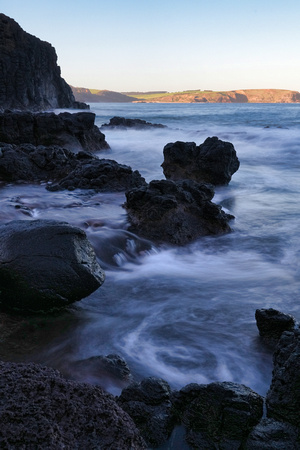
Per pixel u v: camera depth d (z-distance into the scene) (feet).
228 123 165.17
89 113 68.90
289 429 9.43
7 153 43.62
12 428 6.65
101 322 16.81
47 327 16.17
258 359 14.23
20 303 16.44
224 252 25.95
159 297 19.30
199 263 24.16
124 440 7.29
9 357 14.01
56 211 31.76
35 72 266.98
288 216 33.60
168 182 29.30
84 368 13.32
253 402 10.00
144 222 27.76
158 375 13.33
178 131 122.01
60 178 43.62
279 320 14.85
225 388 10.07
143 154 70.54
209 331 16.16
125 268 23.30
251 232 29.60
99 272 17.99
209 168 44.09
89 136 69.51
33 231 17.26
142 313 17.70
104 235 25.25
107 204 34.27
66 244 17.08
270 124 153.28
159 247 26.16
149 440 9.86
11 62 245.04
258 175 52.90
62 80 314.14
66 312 17.38
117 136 111.55
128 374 13.07
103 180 39.40
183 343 15.33
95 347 14.98
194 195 30.35
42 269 16.37
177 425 10.28
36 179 43.57
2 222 28.91
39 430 6.69
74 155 47.67
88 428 7.22
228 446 9.44
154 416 10.17
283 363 11.18
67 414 7.32
